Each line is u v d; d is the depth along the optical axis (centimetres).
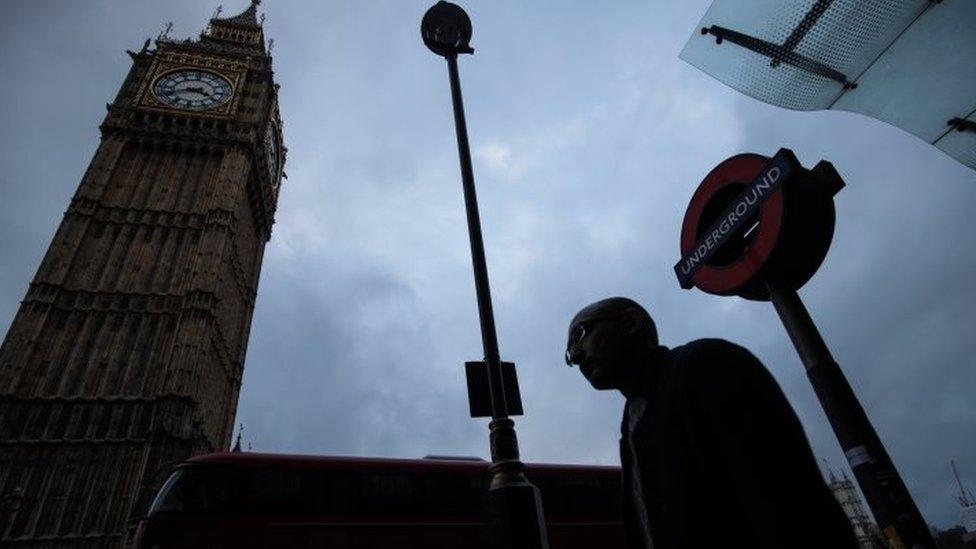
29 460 3161
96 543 2916
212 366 4281
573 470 1396
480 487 1256
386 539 1113
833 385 222
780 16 284
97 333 3781
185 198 4662
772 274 256
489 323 582
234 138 5012
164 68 5266
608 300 188
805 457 118
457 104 748
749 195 273
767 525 107
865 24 258
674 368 150
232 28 6350
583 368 185
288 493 1108
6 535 2852
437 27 790
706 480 130
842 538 105
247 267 5569
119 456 3259
